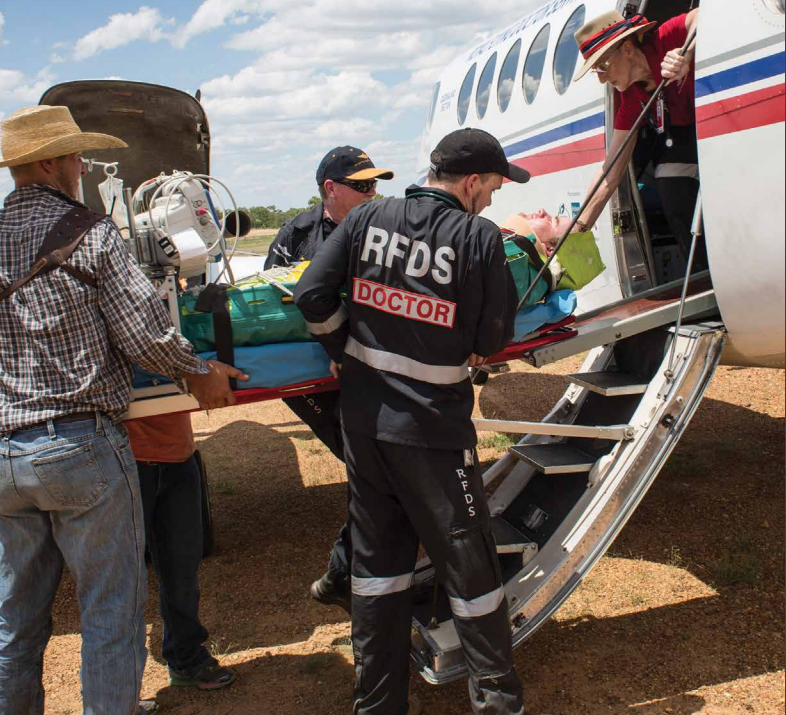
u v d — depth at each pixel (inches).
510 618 119.7
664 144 176.7
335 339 108.3
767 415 248.1
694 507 186.1
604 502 127.3
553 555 126.9
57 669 139.5
